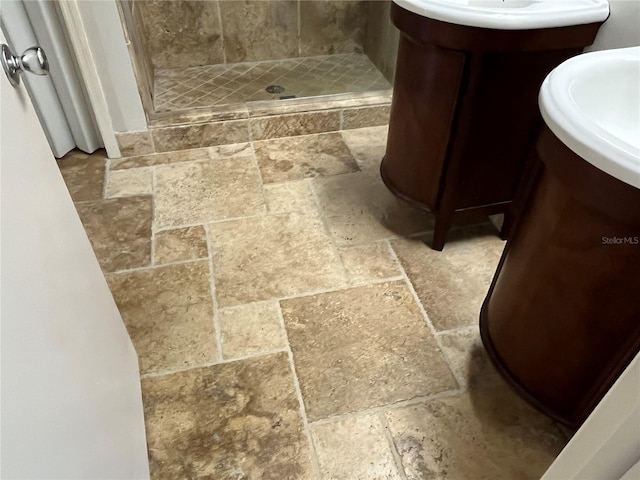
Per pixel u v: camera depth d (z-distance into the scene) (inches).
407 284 61.8
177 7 94.0
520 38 48.2
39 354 22.9
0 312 19.5
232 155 83.4
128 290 60.3
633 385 24.2
